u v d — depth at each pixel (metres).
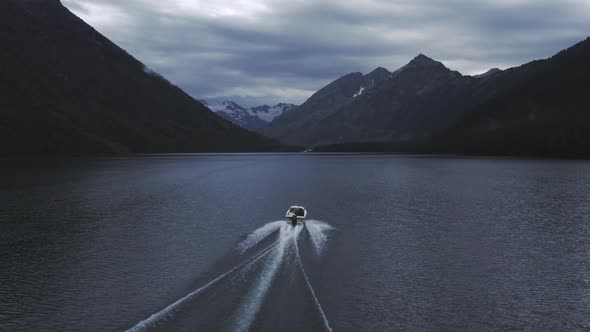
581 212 62.91
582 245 43.84
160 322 23.91
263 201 74.00
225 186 100.38
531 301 29.17
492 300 29.20
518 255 40.16
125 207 65.62
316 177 128.62
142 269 34.28
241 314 24.83
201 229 49.53
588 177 121.69
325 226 51.88
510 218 58.09
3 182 100.19
